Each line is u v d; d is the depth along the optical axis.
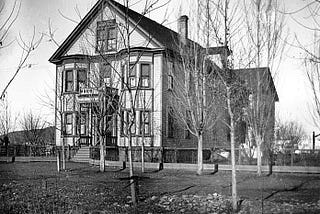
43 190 12.23
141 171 19.02
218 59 11.38
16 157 25.75
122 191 12.13
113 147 24.16
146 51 24.06
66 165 22.36
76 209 9.28
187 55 17.61
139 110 24.23
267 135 16.34
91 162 22.91
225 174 16.52
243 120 15.83
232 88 9.38
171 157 23.56
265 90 13.30
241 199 9.99
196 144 26.27
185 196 10.95
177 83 21.78
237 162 17.81
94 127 21.72
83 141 25.64
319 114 8.99
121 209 9.37
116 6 13.84
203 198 10.58
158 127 24.42
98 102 20.41
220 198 10.53
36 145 30.72
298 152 16.69
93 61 19.05
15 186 13.21
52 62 27.44
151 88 24.53
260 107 13.96
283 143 17.09
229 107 8.99
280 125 16.91
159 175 16.91
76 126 26.38
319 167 15.33
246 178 14.59
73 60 26.25
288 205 9.24
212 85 13.03
